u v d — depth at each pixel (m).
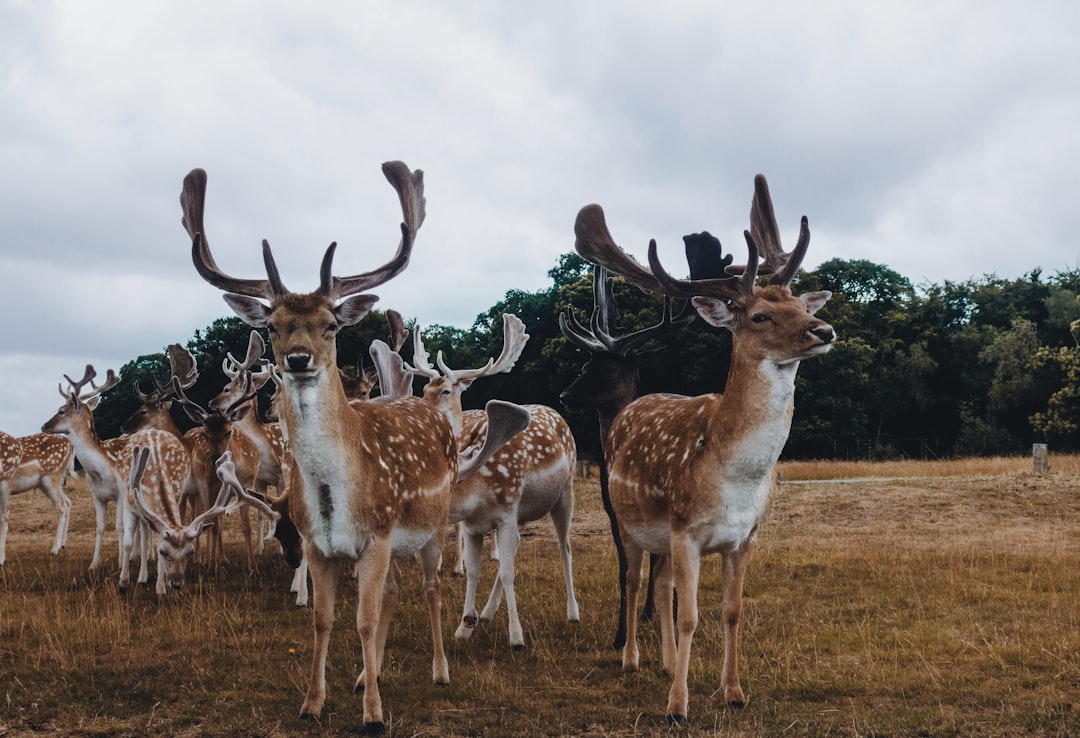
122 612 7.36
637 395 7.32
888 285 46.34
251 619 7.17
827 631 6.52
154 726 4.75
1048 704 4.84
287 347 4.41
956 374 42.25
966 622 6.69
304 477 4.54
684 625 4.69
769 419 4.60
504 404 5.95
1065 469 18.30
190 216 5.12
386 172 5.41
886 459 33.88
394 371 7.42
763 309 4.59
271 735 4.58
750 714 4.78
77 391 10.04
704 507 4.69
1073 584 7.98
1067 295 42.41
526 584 8.41
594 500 14.87
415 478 5.06
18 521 14.06
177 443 9.38
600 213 5.54
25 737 4.62
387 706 5.00
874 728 4.52
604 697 5.18
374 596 4.68
